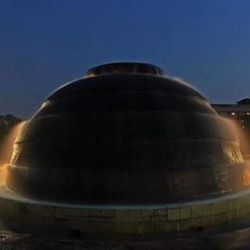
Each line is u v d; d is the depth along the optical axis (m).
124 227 11.49
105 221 11.59
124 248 10.29
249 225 12.30
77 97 14.72
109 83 14.82
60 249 10.23
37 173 13.93
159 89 14.76
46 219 12.23
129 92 14.33
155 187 12.74
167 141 13.34
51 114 14.77
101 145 13.28
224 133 15.42
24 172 14.45
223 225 12.31
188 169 13.25
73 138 13.70
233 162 15.05
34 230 12.04
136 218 11.50
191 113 14.44
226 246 10.40
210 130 14.58
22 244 10.61
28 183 14.12
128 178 12.80
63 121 14.20
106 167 12.96
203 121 14.59
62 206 12.03
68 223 11.89
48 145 14.10
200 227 11.95
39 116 15.32
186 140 13.61
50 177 13.55
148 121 13.59
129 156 13.06
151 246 10.45
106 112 13.80
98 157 13.15
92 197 12.78
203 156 13.77
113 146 13.20
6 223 12.73
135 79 15.03
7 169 16.20
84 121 13.85
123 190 12.70
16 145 16.14
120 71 16.47
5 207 13.45
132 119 13.59
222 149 14.66
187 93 15.44
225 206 12.50
